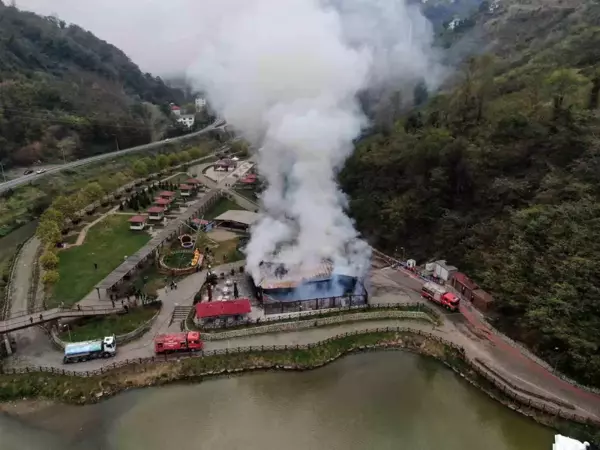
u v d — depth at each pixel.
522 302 57.00
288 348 56.66
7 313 62.34
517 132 76.56
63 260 79.69
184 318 61.72
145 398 50.25
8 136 143.25
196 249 82.56
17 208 107.88
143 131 178.25
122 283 70.62
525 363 53.62
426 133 90.94
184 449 43.72
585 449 40.00
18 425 46.34
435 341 58.66
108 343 53.91
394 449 44.12
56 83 189.12
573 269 53.03
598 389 48.06
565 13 149.00
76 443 44.25
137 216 97.00
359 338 59.75
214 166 146.38
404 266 77.25
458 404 50.47
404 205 82.56
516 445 44.91
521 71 112.56
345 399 51.00
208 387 52.22
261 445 44.28
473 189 77.38
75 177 129.25
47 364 53.09
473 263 68.69
